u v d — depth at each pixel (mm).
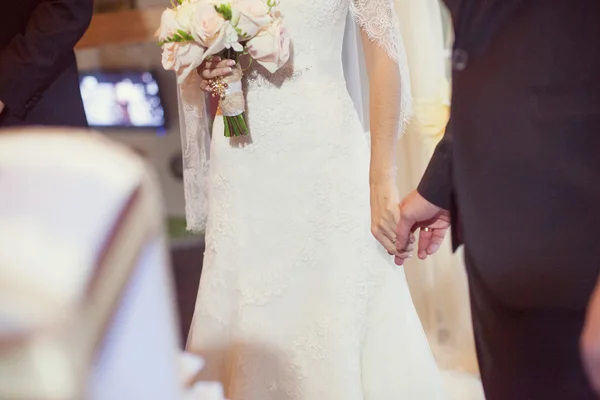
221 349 2037
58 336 466
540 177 1106
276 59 1734
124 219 525
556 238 1116
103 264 500
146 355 544
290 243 1913
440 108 2574
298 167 1875
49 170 550
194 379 819
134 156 578
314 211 1891
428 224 1594
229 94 1800
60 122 2367
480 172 1165
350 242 1906
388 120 1851
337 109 1882
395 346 1983
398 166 2680
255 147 1890
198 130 2170
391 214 1815
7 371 470
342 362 1899
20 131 625
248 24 1714
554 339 1161
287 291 1934
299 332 1940
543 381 1187
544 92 1088
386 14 1832
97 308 493
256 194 1912
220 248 1979
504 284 1179
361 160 1929
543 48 1080
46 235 496
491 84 1132
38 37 2223
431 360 2031
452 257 2727
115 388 519
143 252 540
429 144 2588
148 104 4781
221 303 2006
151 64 4750
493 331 1232
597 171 1077
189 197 2234
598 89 1061
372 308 1976
